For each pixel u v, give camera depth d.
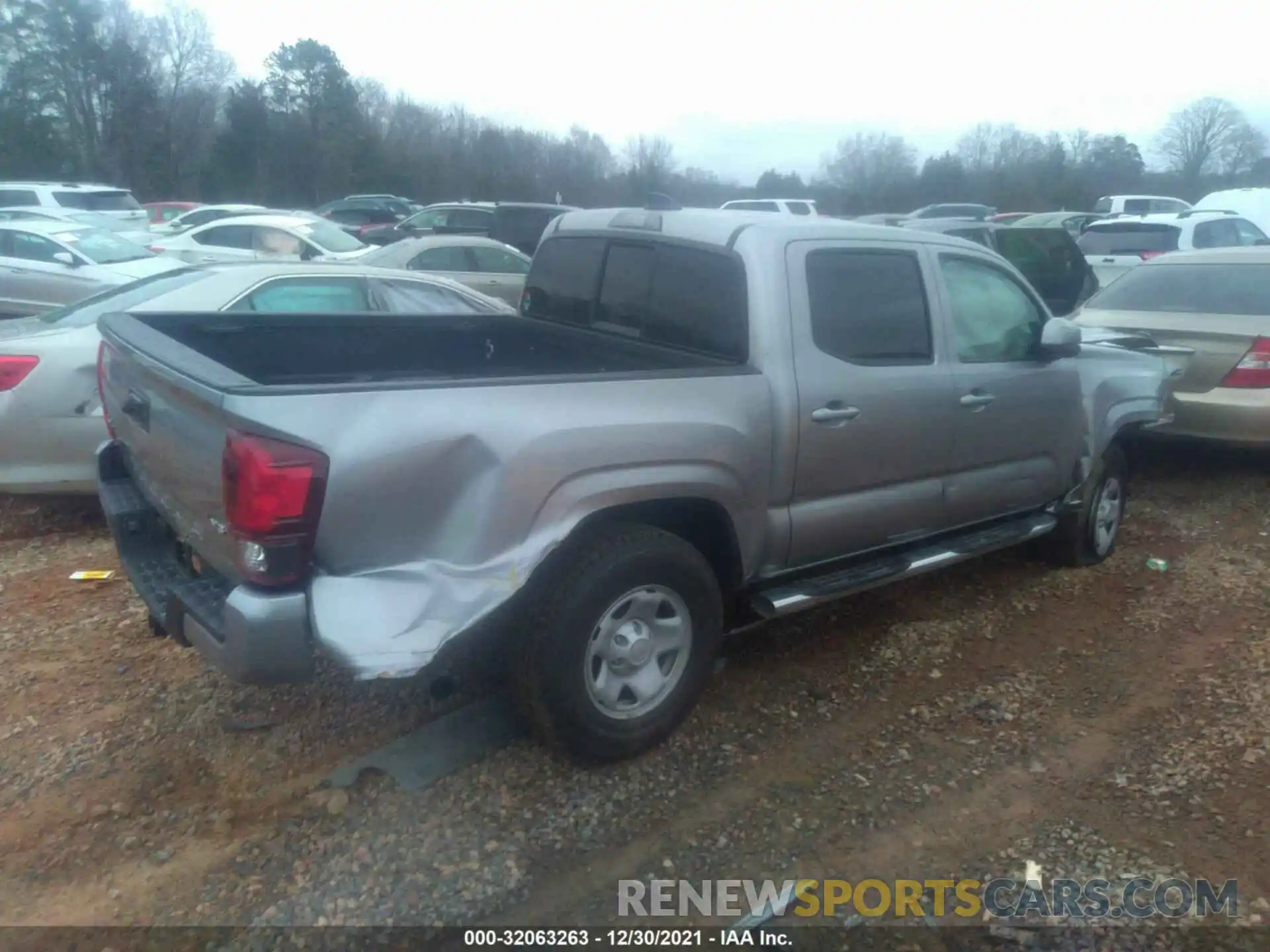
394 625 3.11
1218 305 7.59
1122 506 6.15
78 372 6.01
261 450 2.97
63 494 6.32
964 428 4.75
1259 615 5.27
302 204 56.06
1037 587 5.66
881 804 3.67
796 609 4.21
